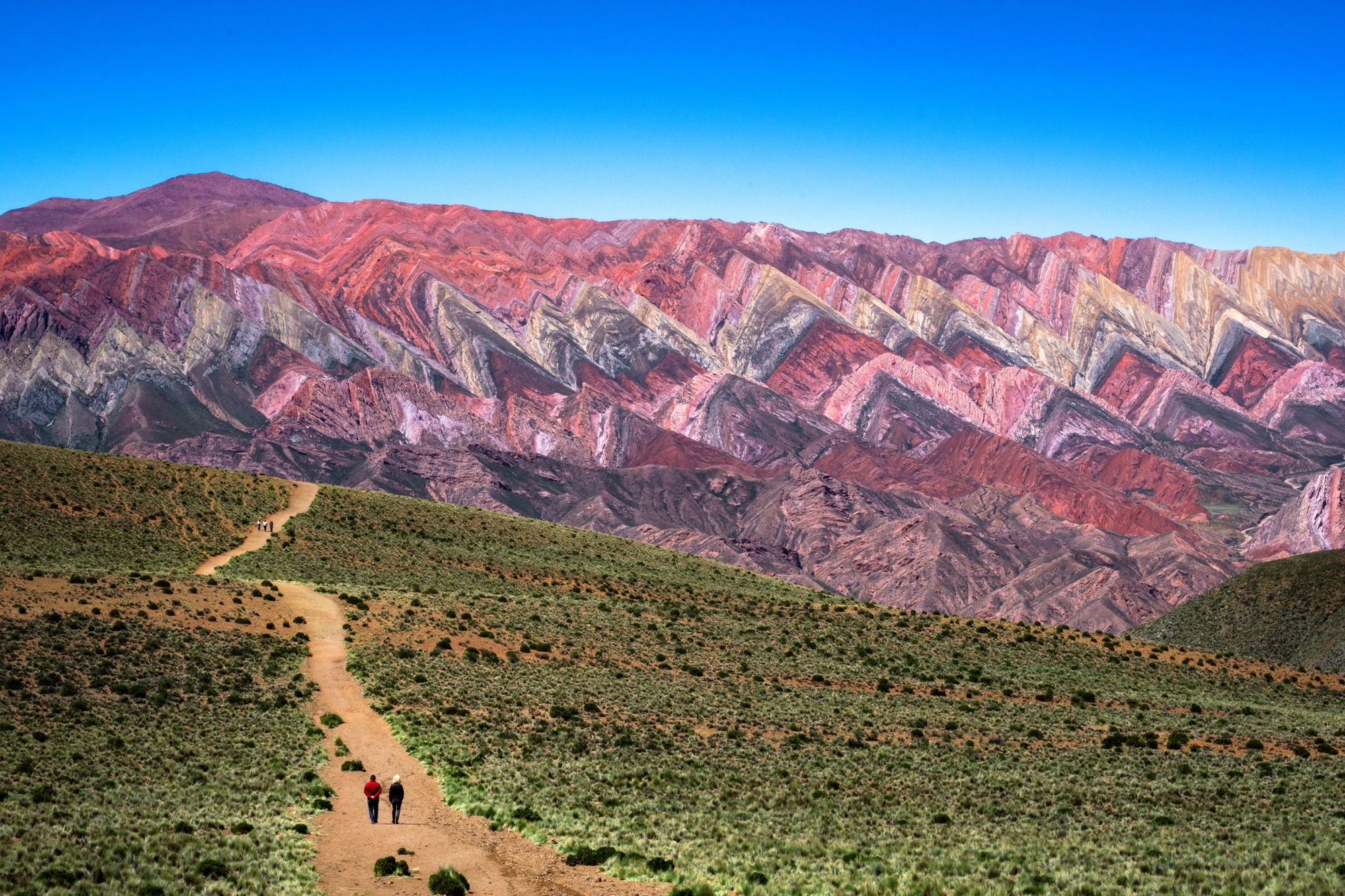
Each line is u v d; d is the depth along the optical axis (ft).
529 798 170.60
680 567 505.25
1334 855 149.18
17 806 148.36
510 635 315.99
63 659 236.84
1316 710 318.65
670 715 250.57
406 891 125.59
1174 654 376.07
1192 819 176.55
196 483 483.10
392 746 202.08
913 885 129.49
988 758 223.71
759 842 150.10
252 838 141.08
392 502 522.88
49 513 406.62
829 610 410.93
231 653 261.85
